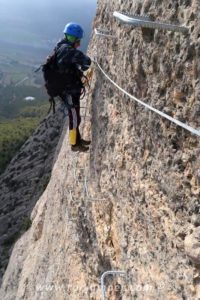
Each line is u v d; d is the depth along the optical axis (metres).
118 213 6.05
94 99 8.13
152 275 4.58
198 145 3.76
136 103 5.33
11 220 38.56
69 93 6.82
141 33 5.00
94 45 9.34
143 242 5.02
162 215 4.46
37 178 41.03
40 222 16.88
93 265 7.29
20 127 88.12
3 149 66.75
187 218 3.94
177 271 4.02
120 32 6.29
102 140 7.18
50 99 6.97
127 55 5.69
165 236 4.36
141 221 5.11
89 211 7.72
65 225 10.16
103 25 8.02
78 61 6.53
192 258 3.67
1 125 89.75
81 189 8.57
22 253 21.36
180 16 4.05
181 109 4.03
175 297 4.00
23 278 16.48
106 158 6.84
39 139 45.78
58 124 45.34
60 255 10.09
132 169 5.50
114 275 6.05
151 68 4.74
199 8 3.70
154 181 4.75
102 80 7.52
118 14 4.50
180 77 4.04
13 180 44.22
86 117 8.84
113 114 6.62
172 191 4.23
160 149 4.57
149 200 4.83
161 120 4.47
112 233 6.38
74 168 9.74
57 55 6.65
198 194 3.76
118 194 6.09
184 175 4.00
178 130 4.11
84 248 8.02
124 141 5.90
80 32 6.79
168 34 4.25
